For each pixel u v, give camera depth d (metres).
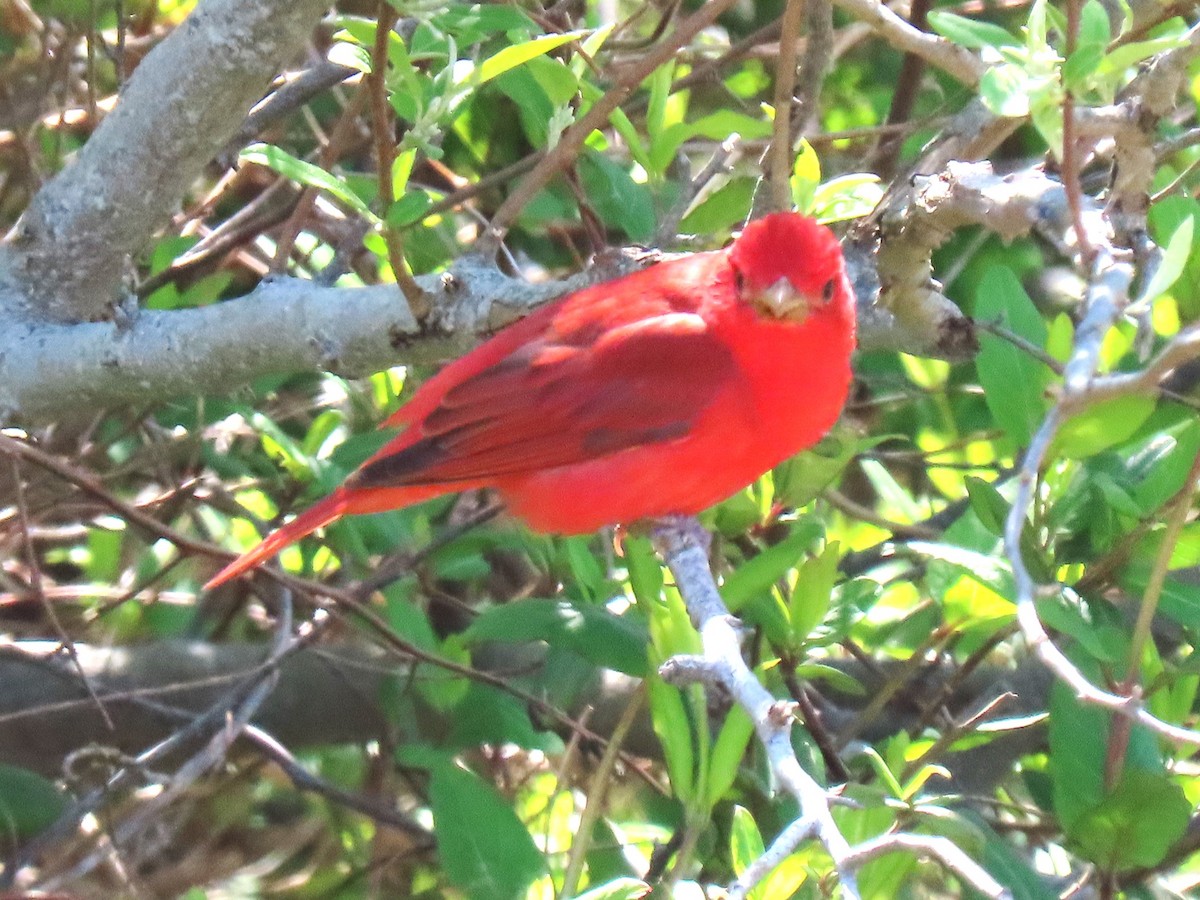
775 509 10.30
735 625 7.08
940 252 13.52
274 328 9.12
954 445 11.88
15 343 9.55
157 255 11.81
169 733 11.48
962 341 8.85
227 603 12.84
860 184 9.41
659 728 8.28
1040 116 6.22
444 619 12.25
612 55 12.10
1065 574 9.20
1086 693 5.24
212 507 12.28
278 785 12.30
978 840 7.61
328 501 9.92
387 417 11.62
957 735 9.16
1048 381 8.85
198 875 11.70
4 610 13.02
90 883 11.24
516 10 8.82
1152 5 9.52
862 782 9.23
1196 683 9.09
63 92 12.35
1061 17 7.39
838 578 10.59
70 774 10.09
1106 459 9.21
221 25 8.52
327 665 11.20
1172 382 10.98
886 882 7.64
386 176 7.67
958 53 8.09
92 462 12.75
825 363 9.28
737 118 10.26
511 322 9.02
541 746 10.23
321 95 13.24
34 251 9.48
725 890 7.41
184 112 8.81
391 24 7.22
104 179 9.13
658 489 9.58
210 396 10.81
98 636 12.27
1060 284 13.67
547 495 9.79
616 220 11.16
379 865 10.79
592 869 9.54
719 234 10.95
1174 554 8.70
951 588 9.33
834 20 14.02
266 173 13.66
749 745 9.48
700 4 14.36
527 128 11.19
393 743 10.98
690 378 9.39
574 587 10.85
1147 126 6.81
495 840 8.30
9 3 12.90
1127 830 7.97
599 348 9.59
